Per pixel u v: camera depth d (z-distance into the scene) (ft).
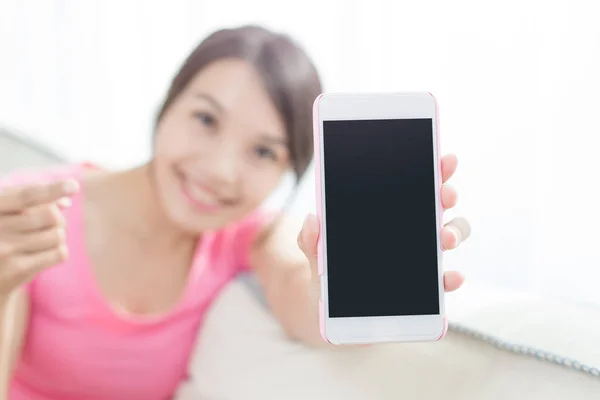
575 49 2.68
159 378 2.74
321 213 1.69
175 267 2.79
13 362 2.63
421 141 1.74
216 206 2.82
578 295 2.57
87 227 2.76
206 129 2.82
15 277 1.96
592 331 1.98
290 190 2.88
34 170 2.83
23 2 2.94
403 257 1.71
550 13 2.72
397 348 2.18
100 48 2.95
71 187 1.89
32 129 2.90
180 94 2.86
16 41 2.94
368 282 1.70
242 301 2.70
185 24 2.93
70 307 2.69
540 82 2.72
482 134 2.79
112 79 2.93
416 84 2.90
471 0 2.85
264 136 2.83
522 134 2.74
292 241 2.79
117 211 2.79
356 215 1.71
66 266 2.70
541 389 1.87
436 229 1.73
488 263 2.72
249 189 2.84
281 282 2.62
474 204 2.76
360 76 2.94
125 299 2.75
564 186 2.65
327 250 1.71
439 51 2.88
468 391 2.01
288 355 2.43
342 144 1.73
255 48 2.83
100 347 2.71
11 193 1.87
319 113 1.73
